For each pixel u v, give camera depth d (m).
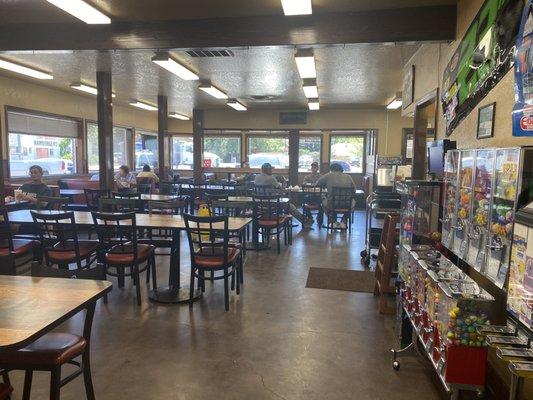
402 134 10.15
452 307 1.95
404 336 2.87
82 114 9.09
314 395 2.35
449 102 3.52
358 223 8.39
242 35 4.02
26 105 7.41
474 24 2.96
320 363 2.71
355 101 9.10
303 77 6.09
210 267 3.56
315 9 3.74
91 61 5.57
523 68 1.97
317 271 4.81
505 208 1.85
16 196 5.50
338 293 4.06
